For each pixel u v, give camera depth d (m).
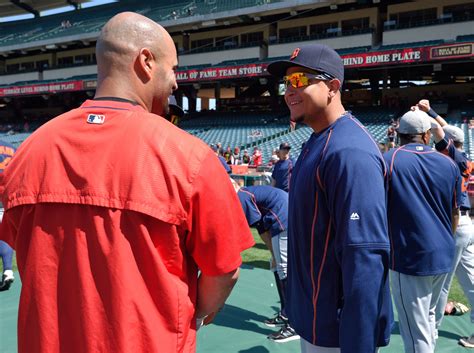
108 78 1.21
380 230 1.60
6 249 4.69
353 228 1.59
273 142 21.12
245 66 22.48
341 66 1.94
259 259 6.43
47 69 33.91
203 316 1.29
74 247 1.07
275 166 7.36
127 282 1.04
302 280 1.93
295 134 21.34
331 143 1.75
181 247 1.14
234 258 1.18
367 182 1.61
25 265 1.13
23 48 33.56
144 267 1.07
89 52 33.31
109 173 1.08
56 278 1.08
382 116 22.48
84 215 1.08
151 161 1.08
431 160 2.60
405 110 22.95
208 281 1.21
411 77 27.12
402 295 2.62
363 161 1.62
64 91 28.52
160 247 1.09
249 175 12.85
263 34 27.16
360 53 19.34
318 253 1.81
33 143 1.18
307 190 1.81
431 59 17.48
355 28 23.91
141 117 1.14
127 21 1.21
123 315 1.03
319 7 23.25
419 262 2.54
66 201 1.08
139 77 1.21
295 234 1.93
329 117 1.93
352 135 1.74
